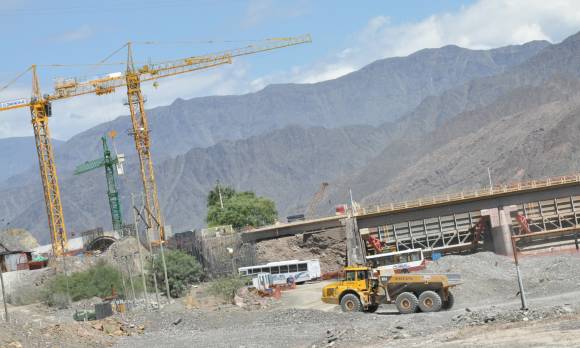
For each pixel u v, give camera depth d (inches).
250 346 2118.6
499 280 3004.4
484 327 1873.8
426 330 1971.0
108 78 7155.5
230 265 5226.4
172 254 4702.3
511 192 5831.7
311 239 5728.3
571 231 5826.8
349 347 1870.1
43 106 7071.9
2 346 2137.1
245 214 7519.7
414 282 2479.1
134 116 7204.7
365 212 5876.0
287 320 2605.8
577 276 2874.0
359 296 2615.7
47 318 3690.9
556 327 1732.3
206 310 3102.9
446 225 5920.3
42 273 5017.2
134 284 4451.3
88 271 4598.9
